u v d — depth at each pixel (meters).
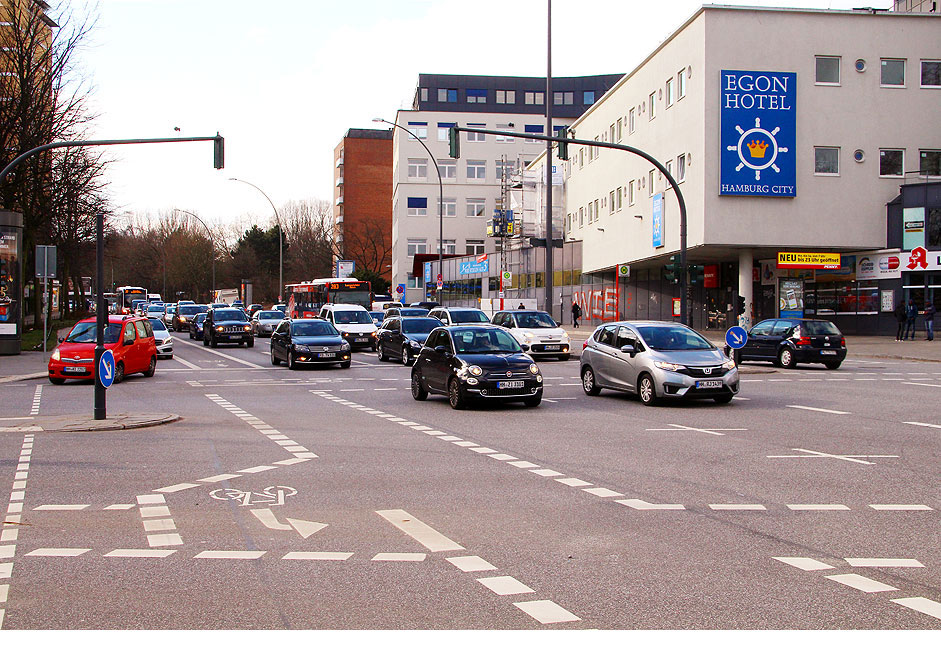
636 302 58.00
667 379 16.39
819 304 42.88
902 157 39.41
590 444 11.85
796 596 5.25
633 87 47.97
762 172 38.00
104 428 13.83
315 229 118.94
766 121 38.03
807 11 38.28
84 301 84.62
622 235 50.53
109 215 49.81
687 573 5.75
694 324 52.53
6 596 5.38
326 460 10.66
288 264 116.88
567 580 5.61
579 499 8.21
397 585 5.54
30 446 12.05
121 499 8.40
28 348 37.84
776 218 38.34
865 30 38.84
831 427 13.38
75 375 23.77
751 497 8.23
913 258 38.12
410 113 99.69
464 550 6.39
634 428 13.55
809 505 7.86
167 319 74.44
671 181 25.03
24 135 38.88
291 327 30.64
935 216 37.75
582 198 60.88
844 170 38.91
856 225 39.03
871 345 34.84
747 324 36.72
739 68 38.00
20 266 34.16
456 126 24.69
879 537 6.69
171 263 109.12
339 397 19.81
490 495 8.45
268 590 5.45
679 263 25.11
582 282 60.78
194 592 5.43
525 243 71.00
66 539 6.85
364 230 111.88
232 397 19.98
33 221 44.50
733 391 16.62
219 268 113.62
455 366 16.95
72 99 41.97
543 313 33.22
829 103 38.69
